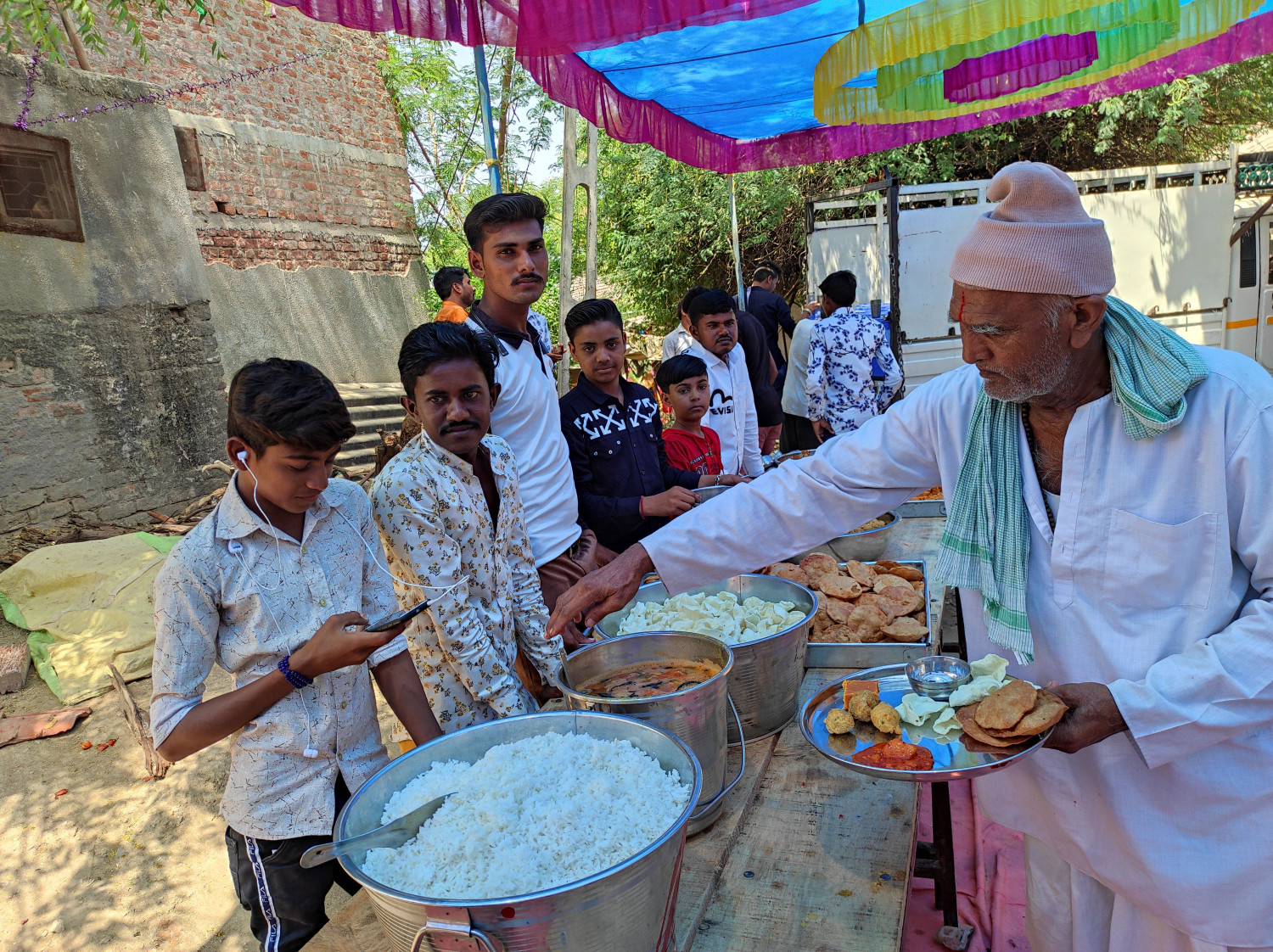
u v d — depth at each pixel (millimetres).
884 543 2717
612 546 2939
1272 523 1204
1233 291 9844
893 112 4418
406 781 1309
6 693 4195
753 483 1762
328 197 9375
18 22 6074
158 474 6473
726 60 3736
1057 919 1636
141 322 6395
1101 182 9234
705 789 1460
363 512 1674
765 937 1271
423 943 988
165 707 1428
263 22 8648
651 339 13258
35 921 2750
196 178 7852
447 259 13047
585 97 3646
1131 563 1299
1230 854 1338
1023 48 3936
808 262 9141
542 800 1218
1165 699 1228
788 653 1748
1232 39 4320
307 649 1431
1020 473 1403
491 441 2014
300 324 8883
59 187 5828
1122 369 1250
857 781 1644
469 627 1751
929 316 8688
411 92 11211
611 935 998
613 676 1686
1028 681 1420
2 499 5402
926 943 2176
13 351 5516
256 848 1552
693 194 11125
